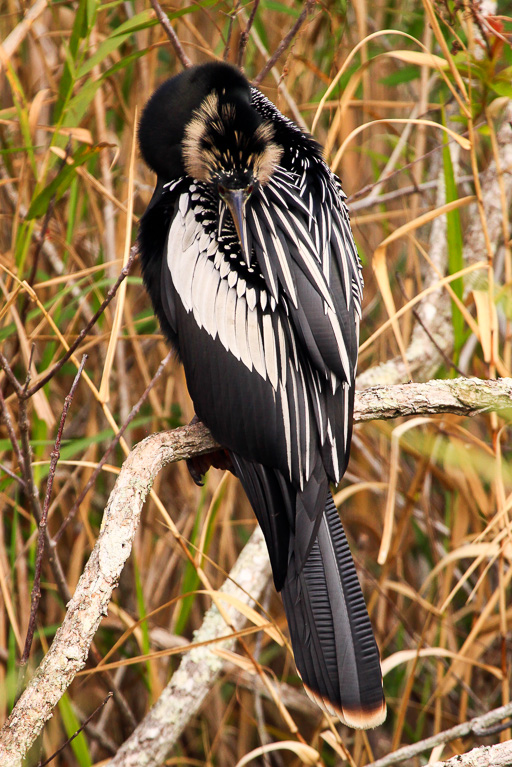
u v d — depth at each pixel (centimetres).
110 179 791
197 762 779
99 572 438
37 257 659
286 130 655
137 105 826
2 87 845
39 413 686
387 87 981
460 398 535
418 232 967
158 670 804
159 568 859
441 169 922
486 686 838
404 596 882
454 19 652
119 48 882
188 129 618
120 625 815
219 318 541
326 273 555
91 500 854
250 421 524
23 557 745
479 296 611
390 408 538
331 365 516
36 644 822
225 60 686
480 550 674
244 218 556
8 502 789
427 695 824
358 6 779
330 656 481
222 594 570
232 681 839
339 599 491
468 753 461
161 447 524
